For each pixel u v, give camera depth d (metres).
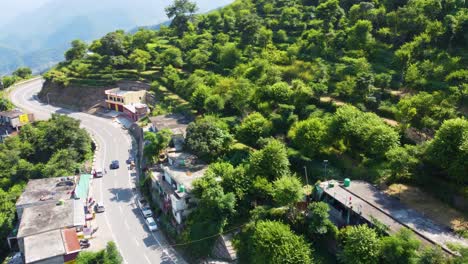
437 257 32.66
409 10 78.75
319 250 42.31
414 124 54.06
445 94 57.34
